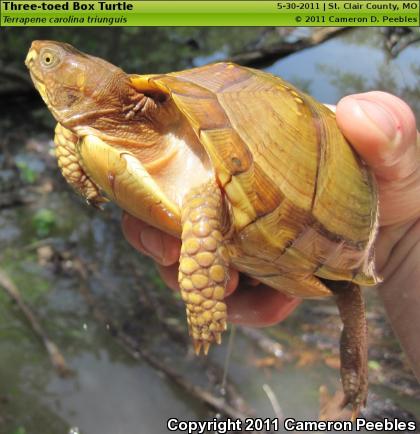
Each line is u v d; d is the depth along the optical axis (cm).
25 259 49
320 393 37
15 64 81
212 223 23
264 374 39
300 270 25
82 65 26
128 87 26
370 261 26
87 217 56
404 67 69
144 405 37
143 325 43
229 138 23
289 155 24
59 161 28
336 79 70
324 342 41
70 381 38
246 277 32
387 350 41
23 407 36
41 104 78
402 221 30
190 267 23
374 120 26
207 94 24
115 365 39
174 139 25
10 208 56
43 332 41
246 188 23
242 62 77
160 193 23
